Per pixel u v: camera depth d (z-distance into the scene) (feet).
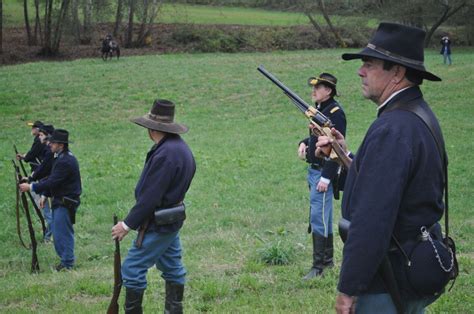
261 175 60.75
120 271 19.29
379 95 12.05
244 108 107.45
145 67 138.31
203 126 94.63
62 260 34.04
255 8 249.75
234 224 41.34
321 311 20.61
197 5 249.96
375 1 197.57
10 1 224.74
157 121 19.17
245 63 145.89
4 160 71.61
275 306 21.44
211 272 26.81
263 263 27.43
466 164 62.39
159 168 18.81
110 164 67.00
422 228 11.39
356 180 11.23
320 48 188.14
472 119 92.17
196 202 50.14
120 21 188.34
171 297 20.34
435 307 20.10
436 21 191.93
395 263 11.41
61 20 167.43
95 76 127.85
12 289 26.96
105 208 49.73
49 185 33.32
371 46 11.96
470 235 33.22
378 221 10.82
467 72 132.46
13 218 47.37
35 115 103.35
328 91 23.22
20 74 129.80
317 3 197.67
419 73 11.81
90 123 98.68
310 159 24.49
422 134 11.32
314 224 24.76
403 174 10.95
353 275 10.89
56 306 23.75
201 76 129.90
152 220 18.92
